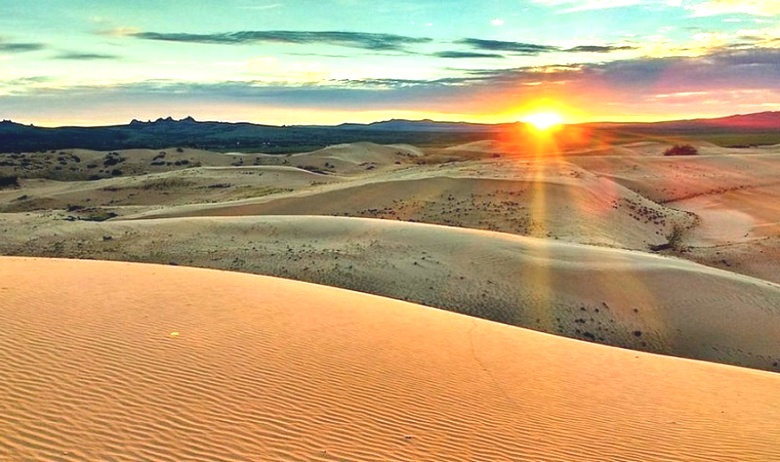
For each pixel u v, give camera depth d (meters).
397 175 65.88
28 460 7.23
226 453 7.85
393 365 11.79
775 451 9.66
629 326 22.33
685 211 55.09
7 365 9.83
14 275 16.50
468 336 14.86
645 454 9.26
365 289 24.38
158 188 74.94
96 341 11.30
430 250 28.50
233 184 74.94
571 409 10.83
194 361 10.77
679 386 12.95
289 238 32.00
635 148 119.50
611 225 42.84
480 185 52.62
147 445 7.84
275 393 9.80
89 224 36.31
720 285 25.66
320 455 8.06
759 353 20.98
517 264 26.69
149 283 16.48
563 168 63.62
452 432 9.25
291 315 14.38
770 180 71.19
